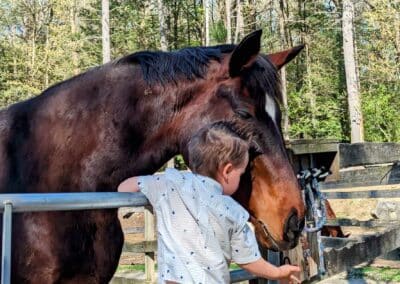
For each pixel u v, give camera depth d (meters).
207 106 1.93
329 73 21.84
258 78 1.91
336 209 8.54
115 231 1.93
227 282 1.54
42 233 1.78
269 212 1.82
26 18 20.36
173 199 1.54
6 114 2.04
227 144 1.58
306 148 2.42
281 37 19.91
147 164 1.99
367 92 18.45
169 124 1.97
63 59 19.45
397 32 14.93
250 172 1.85
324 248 2.98
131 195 1.52
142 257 6.69
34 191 1.87
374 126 17.59
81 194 1.40
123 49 23.59
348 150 3.49
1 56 19.89
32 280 1.78
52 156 1.91
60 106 1.99
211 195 1.52
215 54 2.02
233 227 1.53
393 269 5.30
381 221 4.40
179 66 1.98
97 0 24.38
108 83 2.01
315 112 19.45
